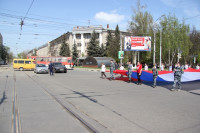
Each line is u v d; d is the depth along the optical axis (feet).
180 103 24.88
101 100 26.73
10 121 17.56
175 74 36.19
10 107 22.72
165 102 25.48
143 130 15.10
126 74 53.83
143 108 22.13
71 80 55.98
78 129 15.52
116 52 173.27
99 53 194.08
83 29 226.79
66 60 137.49
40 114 19.81
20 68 114.11
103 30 221.46
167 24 126.93
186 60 163.32
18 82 49.96
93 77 66.69
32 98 28.14
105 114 19.65
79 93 32.58
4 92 33.45
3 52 336.08
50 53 280.31
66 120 17.85
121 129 15.31
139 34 137.28
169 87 41.24
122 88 39.17
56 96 29.68
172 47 126.82
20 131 15.07
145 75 49.34
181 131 14.92
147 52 136.67
